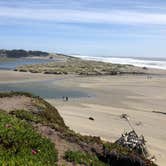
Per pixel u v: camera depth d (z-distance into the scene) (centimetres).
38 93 7462
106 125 4375
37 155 1434
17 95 2847
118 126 4369
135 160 1888
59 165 1503
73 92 7769
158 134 4125
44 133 1861
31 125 1838
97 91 8044
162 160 3123
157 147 3550
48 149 1564
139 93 7975
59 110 5281
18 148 1424
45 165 1309
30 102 2617
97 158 1784
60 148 1722
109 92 7950
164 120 5038
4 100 2647
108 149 1886
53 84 9212
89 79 10962
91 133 3888
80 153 1695
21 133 1556
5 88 8088
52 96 7056
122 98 7106
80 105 5950
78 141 1875
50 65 15850
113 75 13188
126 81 10588
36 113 2364
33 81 9756
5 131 1509
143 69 16438
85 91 7981
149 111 5772
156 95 7769
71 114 4981
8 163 1207
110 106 6053
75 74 12775
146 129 4347
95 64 17712
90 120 4622
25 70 12862
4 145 1429
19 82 9344
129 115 5206
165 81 10856
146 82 10431
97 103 6306
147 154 2741
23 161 1264
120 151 1902
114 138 3741
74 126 4166
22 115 2050
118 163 1859
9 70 12888
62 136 1880
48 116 2406
